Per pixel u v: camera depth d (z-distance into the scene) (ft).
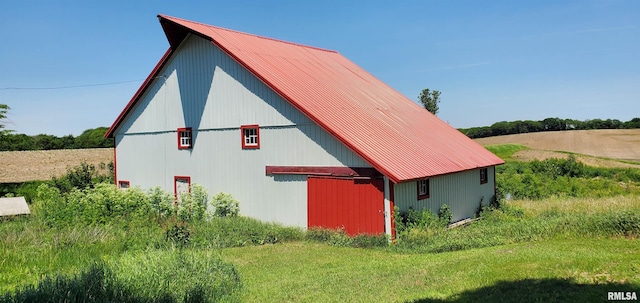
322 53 94.68
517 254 39.91
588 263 34.06
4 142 181.37
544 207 72.74
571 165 136.87
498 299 28.30
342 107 66.39
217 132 70.79
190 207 67.92
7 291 29.12
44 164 162.81
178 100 76.48
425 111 90.63
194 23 74.49
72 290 27.61
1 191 113.80
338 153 57.31
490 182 81.25
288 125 62.03
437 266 38.22
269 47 80.18
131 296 27.94
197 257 35.99
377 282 34.94
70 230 48.98
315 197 59.21
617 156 196.24
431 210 61.57
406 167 55.57
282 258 46.50
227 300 30.83
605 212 52.80
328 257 46.75
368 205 54.70
